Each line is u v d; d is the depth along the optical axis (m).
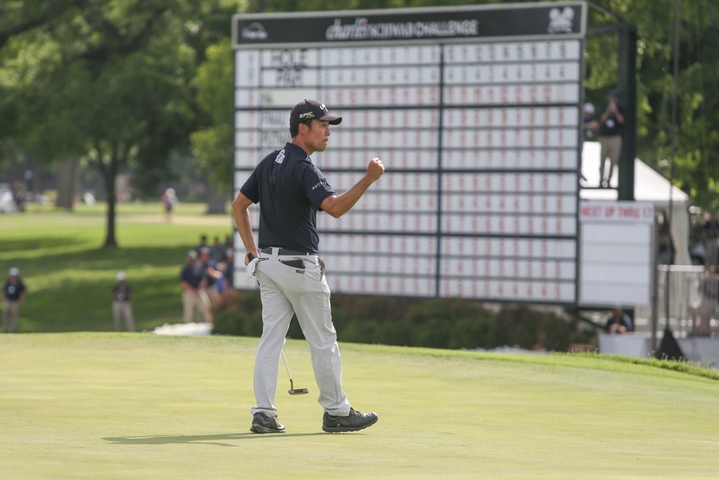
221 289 100.81
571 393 29.20
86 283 134.38
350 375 32.03
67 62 131.62
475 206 71.69
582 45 68.19
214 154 126.94
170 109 134.12
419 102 72.75
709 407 27.11
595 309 69.81
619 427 23.08
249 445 18.70
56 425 20.78
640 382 32.12
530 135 69.94
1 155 143.88
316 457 17.36
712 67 73.56
